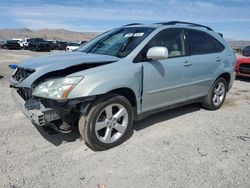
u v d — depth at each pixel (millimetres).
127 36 4730
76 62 3830
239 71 10633
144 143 4270
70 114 3834
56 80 3621
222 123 5312
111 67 3951
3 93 7184
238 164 3709
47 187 3111
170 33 4902
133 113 4297
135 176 3363
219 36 6133
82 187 3135
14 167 3484
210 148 4164
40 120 3570
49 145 4121
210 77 5719
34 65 3881
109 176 3355
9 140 4242
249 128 5090
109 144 4023
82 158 3768
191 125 5137
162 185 3195
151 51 4164
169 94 4848
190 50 5230
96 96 3814
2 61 17328
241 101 7238
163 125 5074
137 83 4207
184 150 4066
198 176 3387
